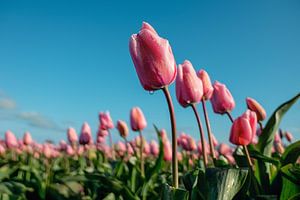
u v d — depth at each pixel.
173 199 0.27
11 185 0.62
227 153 1.04
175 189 0.27
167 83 0.31
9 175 0.79
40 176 0.75
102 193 0.62
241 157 0.44
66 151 1.40
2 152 1.35
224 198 0.30
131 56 0.32
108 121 0.96
